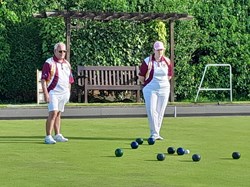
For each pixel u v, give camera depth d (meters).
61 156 19.77
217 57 45.25
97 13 41.41
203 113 35.00
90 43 43.03
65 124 29.41
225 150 21.00
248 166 18.02
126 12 42.41
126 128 27.73
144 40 43.72
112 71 42.59
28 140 23.55
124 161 18.83
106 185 15.47
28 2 43.12
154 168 17.67
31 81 43.03
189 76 44.31
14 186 15.39
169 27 43.19
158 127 23.95
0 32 42.72
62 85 23.06
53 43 42.44
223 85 45.12
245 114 34.72
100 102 42.66
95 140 23.61
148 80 24.02
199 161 18.78
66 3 43.69
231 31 45.50
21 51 43.00
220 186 15.40
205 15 45.25
